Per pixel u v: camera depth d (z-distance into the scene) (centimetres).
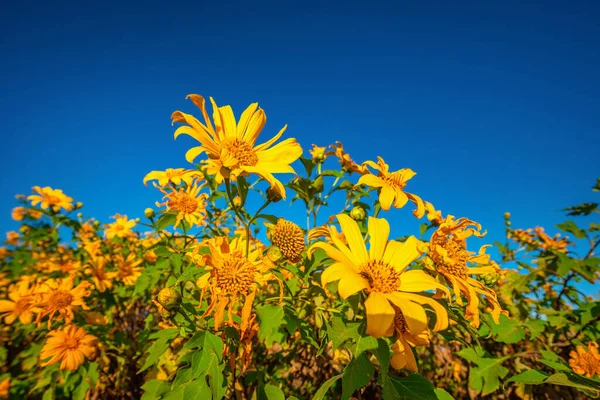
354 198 284
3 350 340
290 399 187
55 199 496
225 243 199
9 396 304
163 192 299
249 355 198
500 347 346
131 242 490
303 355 317
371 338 139
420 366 382
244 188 183
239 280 188
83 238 523
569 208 361
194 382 160
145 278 302
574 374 142
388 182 238
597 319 281
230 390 198
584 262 305
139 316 442
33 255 468
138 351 315
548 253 444
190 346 158
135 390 329
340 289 129
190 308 190
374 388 277
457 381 369
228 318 188
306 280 179
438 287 150
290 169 196
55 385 271
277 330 238
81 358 272
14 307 292
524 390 278
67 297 298
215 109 199
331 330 144
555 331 307
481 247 210
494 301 177
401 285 154
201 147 172
